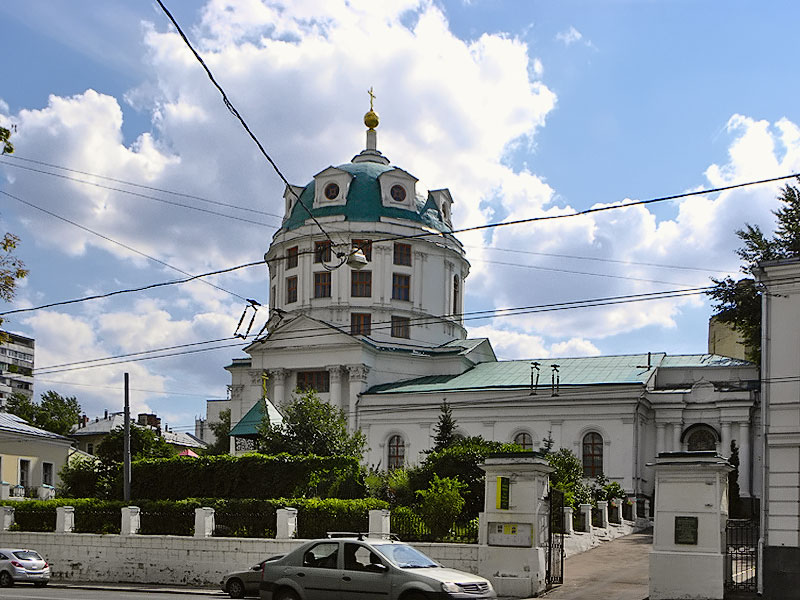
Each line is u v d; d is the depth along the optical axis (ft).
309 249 247.29
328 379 235.81
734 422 198.39
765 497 91.30
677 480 90.68
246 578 98.43
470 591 66.23
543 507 100.01
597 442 205.98
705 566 88.17
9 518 135.85
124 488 137.18
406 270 248.11
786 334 92.89
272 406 177.47
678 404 204.74
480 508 129.29
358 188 251.80
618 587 100.27
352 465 139.64
